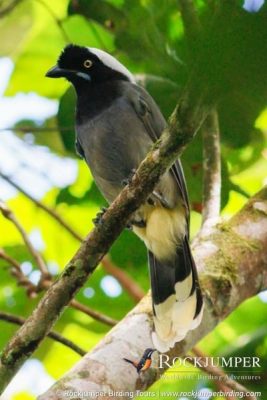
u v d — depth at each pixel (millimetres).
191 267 8680
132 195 6691
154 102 10453
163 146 6316
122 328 7719
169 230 9328
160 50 11953
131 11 12180
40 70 15109
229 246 8961
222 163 11961
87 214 14422
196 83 3564
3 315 8773
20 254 13609
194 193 12133
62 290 6934
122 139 9930
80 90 10391
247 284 8766
